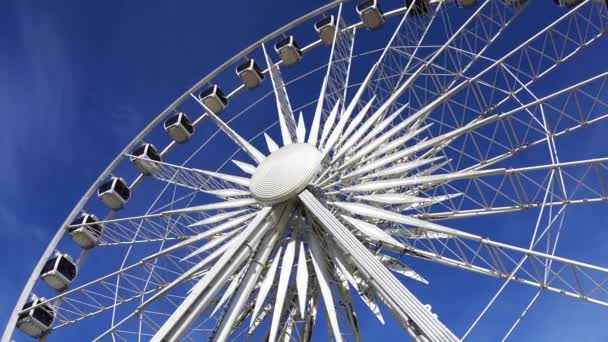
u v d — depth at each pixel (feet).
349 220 71.92
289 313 74.69
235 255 70.90
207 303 66.39
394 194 72.43
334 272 73.26
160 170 98.99
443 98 75.77
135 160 103.50
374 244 73.67
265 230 74.02
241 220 78.02
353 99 83.05
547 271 62.08
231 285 72.64
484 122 71.00
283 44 107.65
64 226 97.19
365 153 75.56
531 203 70.08
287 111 93.66
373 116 78.69
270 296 76.43
